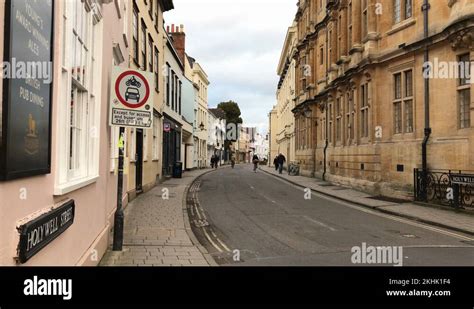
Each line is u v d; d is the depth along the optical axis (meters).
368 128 18.70
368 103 18.45
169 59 25.92
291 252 7.75
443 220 11.13
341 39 23.28
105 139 7.92
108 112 8.37
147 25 18.00
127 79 7.46
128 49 13.40
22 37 2.95
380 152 17.70
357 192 18.72
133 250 7.63
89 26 6.12
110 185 9.70
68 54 4.55
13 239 2.94
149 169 19.23
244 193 19.12
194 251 7.63
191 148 42.22
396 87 16.92
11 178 2.82
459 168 13.10
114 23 9.53
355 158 20.41
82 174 5.92
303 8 34.97
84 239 5.68
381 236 9.34
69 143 5.14
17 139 2.92
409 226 10.73
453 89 13.48
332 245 8.36
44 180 3.71
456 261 7.01
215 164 53.06
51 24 3.71
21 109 2.99
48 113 3.67
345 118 22.39
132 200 14.99
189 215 12.40
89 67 6.18
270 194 18.78
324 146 27.19
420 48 14.88
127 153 13.65
